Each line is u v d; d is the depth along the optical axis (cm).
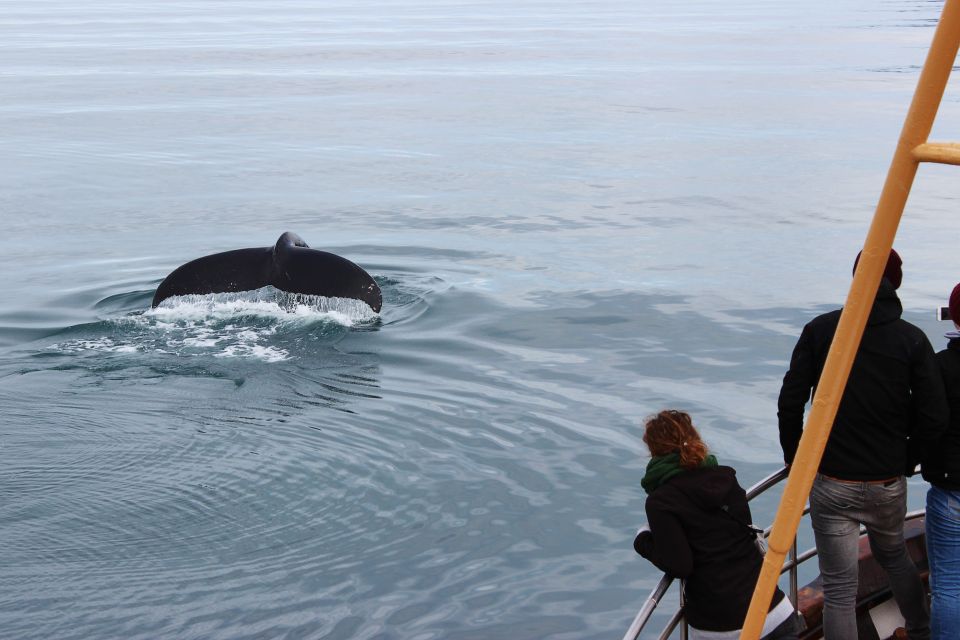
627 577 848
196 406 1168
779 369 1380
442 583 820
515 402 1219
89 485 948
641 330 1548
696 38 10181
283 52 8506
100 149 3738
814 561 901
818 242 2197
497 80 6256
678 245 2169
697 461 486
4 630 728
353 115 4734
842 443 492
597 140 3916
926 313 1680
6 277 1903
